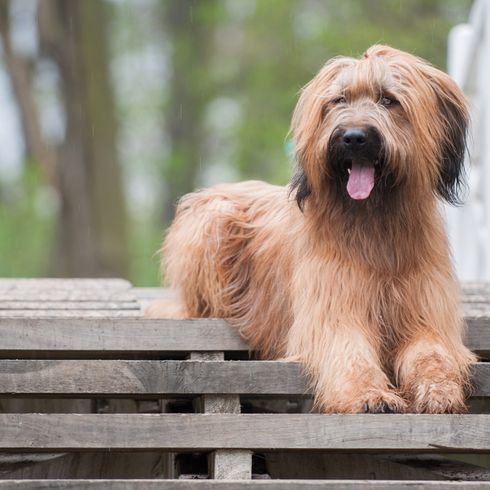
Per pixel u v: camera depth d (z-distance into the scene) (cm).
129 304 1212
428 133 993
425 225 1010
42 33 3284
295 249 1041
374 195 984
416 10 3684
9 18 3594
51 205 3781
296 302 1012
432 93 1010
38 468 1027
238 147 4125
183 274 1150
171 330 994
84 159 3294
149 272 3969
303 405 1187
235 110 4547
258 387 941
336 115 978
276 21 4119
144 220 5175
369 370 945
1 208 3547
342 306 989
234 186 1208
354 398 916
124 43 4872
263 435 877
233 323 1102
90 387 926
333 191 996
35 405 1190
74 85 3284
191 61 4328
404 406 910
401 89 988
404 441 877
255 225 1138
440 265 1020
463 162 1047
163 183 4481
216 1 4200
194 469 992
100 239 3288
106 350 980
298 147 1014
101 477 1063
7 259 3431
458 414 887
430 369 944
